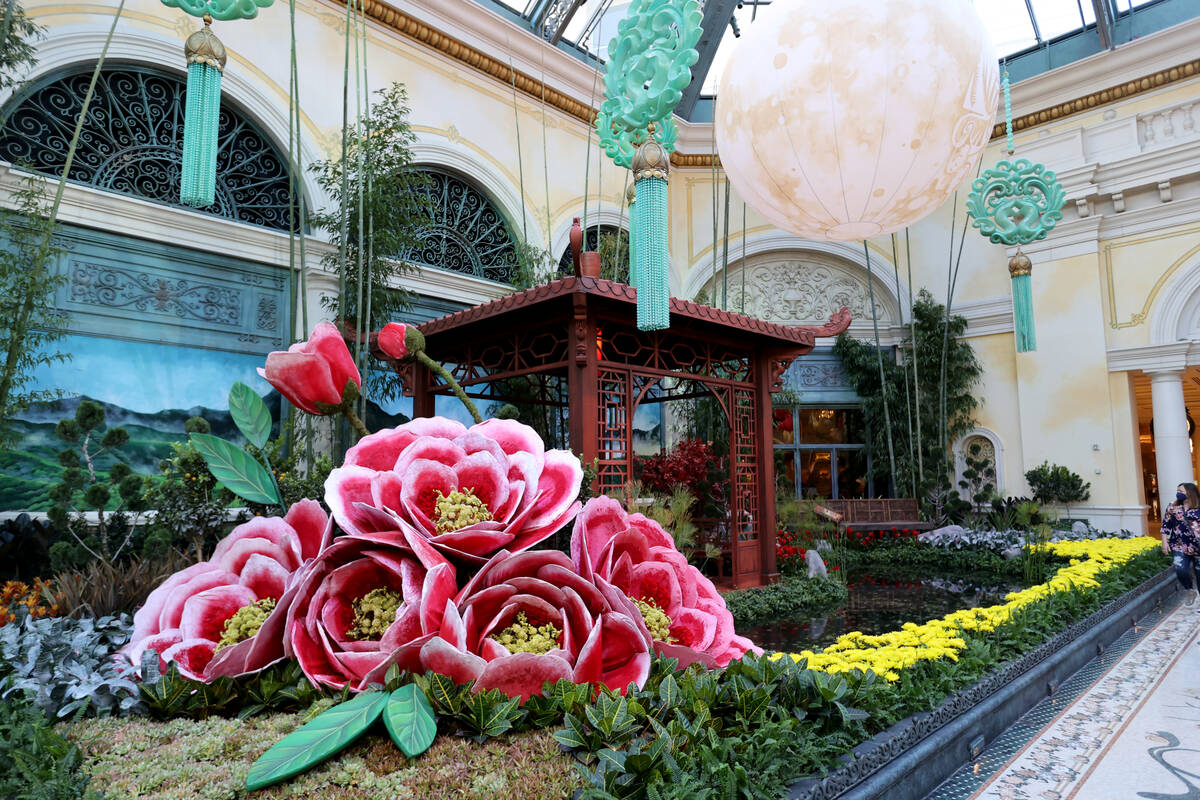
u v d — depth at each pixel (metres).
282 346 7.54
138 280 6.61
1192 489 6.83
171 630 1.29
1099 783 2.54
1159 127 10.67
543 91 10.48
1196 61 10.27
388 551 1.17
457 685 1.15
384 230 7.23
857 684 2.34
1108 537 9.89
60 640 1.39
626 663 1.33
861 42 2.56
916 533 10.59
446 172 9.53
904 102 2.60
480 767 1.08
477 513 1.18
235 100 7.42
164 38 6.87
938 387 12.38
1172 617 6.07
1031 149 11.77
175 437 6.70
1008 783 2.54
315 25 8.16
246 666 1.22
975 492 12.02
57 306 6.05
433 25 9.09
